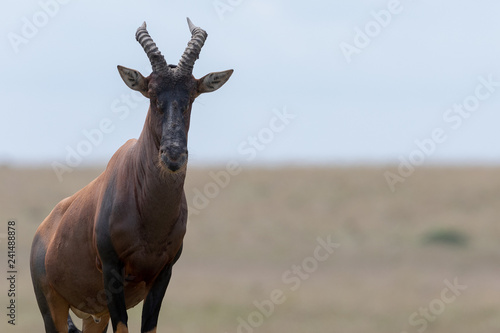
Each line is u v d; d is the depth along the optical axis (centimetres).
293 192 13800
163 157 2672
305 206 13088
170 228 2852
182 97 2767
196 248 10419
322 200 13438
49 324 3338
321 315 6525
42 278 3278
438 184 14450
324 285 8000
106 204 2884
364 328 6091
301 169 15688
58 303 3291
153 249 2858
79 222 3053
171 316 6438
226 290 7625
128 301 3075
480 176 15238
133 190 2839
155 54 2786
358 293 7525
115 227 2842
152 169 2775
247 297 7250
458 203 13300
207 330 5975
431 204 13300
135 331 5919
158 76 2778
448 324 6191
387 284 8088
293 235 11312
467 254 10094
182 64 2800
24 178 13838
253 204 13075
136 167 2845
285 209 12875
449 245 10619
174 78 2777
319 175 15175
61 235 3120
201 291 7538
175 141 2684
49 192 12912
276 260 9819
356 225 11988
